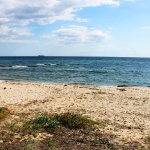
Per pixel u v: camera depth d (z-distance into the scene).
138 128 12.66
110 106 18.41
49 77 47.78
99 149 9.45
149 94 25.08
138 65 112.75
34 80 41.84
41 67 82.12
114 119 14.34
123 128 12.55
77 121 12.36
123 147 9.75
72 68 80.00
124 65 111.12
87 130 11.79
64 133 11.26
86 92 25.59
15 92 24.14
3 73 54.31
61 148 9.42
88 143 10.09
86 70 70.50
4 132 11.15
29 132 11.23
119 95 23.97
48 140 10.29
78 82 40.19
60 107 17.48
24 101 19.59
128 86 33.34
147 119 14.73
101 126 12.61
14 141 10.04
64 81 41.41
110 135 11.23
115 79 46.56
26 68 74.44
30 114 15.04
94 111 16.41
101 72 63.19
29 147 9.27
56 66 91.06
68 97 22.09
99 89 28.45
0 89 25.98
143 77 51.59
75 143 10.05
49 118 12.90
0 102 18.95
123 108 17.84
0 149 9.04
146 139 10.81
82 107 17.69
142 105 19.28
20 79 42.75
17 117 14.21
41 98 21.19
